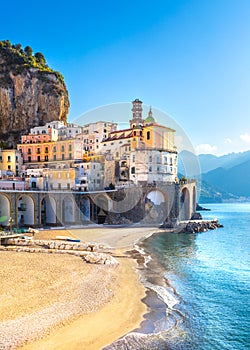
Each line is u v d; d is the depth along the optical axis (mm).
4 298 16875
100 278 21484
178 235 46812
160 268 25859
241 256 31906
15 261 26547
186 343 13125
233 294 19406
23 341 12234
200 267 26656
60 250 31031
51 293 17891
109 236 30609
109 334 13430
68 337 12914
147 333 13773
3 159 63438
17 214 44000
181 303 17688
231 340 13516
